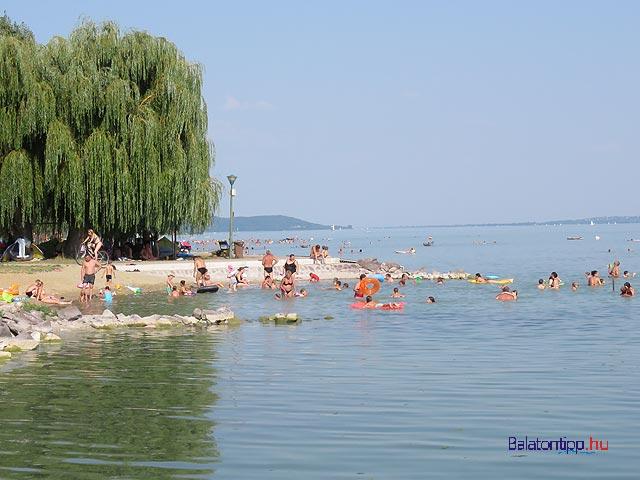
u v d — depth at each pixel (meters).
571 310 36.31
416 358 21.89
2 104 49.72
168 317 30.59
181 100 53.66
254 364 20.88
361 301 41.00
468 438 13.68
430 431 14.09
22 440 13.59
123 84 51.62
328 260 67.69
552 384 18.08
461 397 16.70
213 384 18.19
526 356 22.23
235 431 14.11
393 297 44.06
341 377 18.95
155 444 13.34
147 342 25.20
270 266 52.19
